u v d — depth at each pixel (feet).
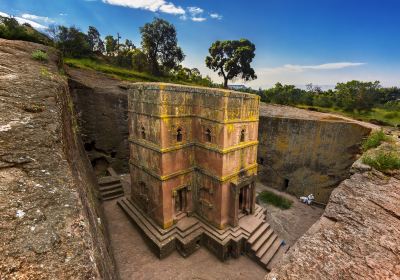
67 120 29.63
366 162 24.50
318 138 65.57
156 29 138.92
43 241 8.87
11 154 12.95
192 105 46.73
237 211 46.55
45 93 23.93
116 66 134.41
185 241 43.27
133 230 49.80
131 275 38.93
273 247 46.85
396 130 66.18
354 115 104.17
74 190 11.80
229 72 157.99
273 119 74.69
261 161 79.87
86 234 9.80
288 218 59.57
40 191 11.03
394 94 148.46
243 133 46.91
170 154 43.98
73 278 8.05
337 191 18.65
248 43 152.87
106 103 73.15
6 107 18.38
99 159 75.56
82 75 84.28
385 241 12.68
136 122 48.96
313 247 12.52
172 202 46.14
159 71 151.33
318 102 123.85
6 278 7.52
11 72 29.66
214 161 44.45
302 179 69.56
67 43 120.57
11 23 89.45
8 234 8.79
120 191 65.05
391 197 17.24
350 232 13.55
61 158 14.03
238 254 44.47
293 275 10.83
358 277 10.57
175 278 38.91
